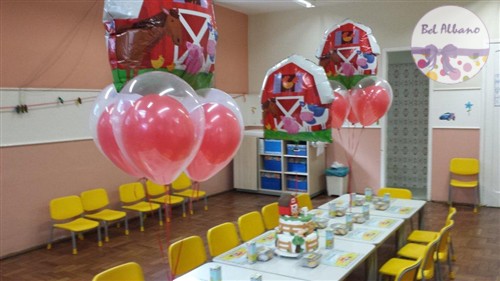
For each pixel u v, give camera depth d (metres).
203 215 6.23
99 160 5.58
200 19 2.09
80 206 5.07
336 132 7.57
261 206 6.75
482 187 6.48
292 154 7.23
